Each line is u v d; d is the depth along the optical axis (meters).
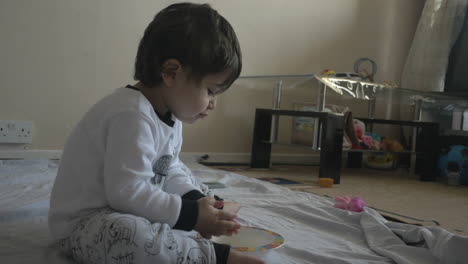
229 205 0.87
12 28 2.09
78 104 2.26
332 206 1.44
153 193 0.75
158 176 0.85
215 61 0.77
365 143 2.60
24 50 2.12
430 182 2.54
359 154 3.01
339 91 2.33
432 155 2.58
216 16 0.82
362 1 3.10
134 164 0.74
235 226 0.79
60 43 2.20
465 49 2.88
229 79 0.82
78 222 0.78
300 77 2.24
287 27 2.82
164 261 0.69
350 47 3.08
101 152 0.78
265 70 2.77
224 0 2.61
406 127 3.18
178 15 0.80
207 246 0.73
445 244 0.88
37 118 2.17
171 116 0.84
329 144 2.14
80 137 0.80
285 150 2.91
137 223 0.69
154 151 0.78
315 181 2.19
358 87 2.38
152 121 0.78
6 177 1.58
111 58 2.32
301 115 2.28
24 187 1.42
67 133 2.24
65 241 0.80
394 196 1.91
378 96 2.63
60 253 0.84
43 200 1.23
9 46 2.09
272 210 1.34
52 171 1.76
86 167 0.79
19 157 2.13
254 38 2.72
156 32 0.79
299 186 1.98
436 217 1.50
